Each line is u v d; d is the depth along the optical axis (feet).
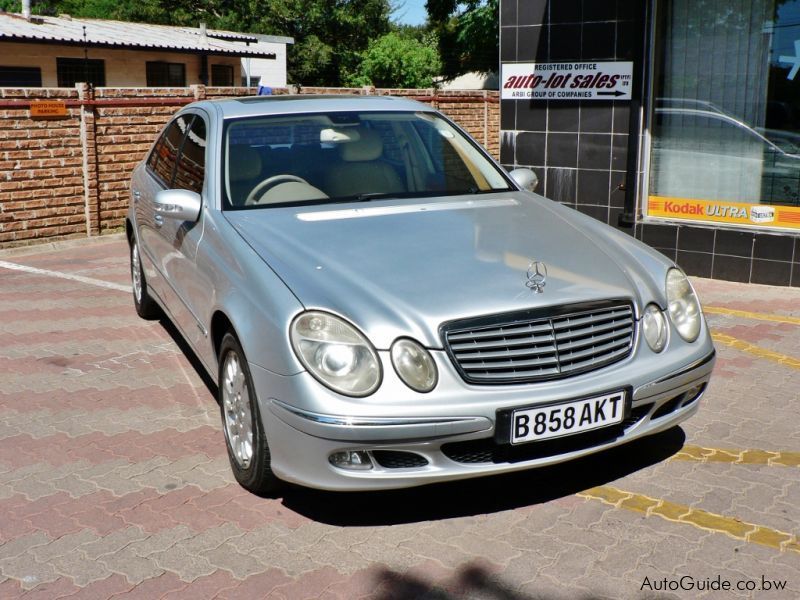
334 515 11.77
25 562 10.68
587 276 11.85
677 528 11.30
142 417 15.39
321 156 15.19
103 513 11.90
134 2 134.31
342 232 12.90
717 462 13.25
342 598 9.89
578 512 11.76
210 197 14.33
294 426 10.56
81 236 33.60
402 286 11.14
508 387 10.63
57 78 70.90
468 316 10.67
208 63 83.61
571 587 10.03
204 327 13.51
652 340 11.79
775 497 12.12
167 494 12.43
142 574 10.41
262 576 10.34
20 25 72.43
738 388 16.55
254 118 15.78
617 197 26.66
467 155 16.55
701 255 25.32
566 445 11.22
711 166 25.27
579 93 26.61
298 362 10.50
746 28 24.18
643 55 25.20
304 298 10.95
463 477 10.71
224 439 14.40
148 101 34.76
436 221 13.51
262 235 12.84
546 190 27.91
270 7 138.00
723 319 21.20
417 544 11.02
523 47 27.35
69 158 32.68
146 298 20.95
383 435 10.16
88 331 20.77
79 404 16.03
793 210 24.18
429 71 129.80
